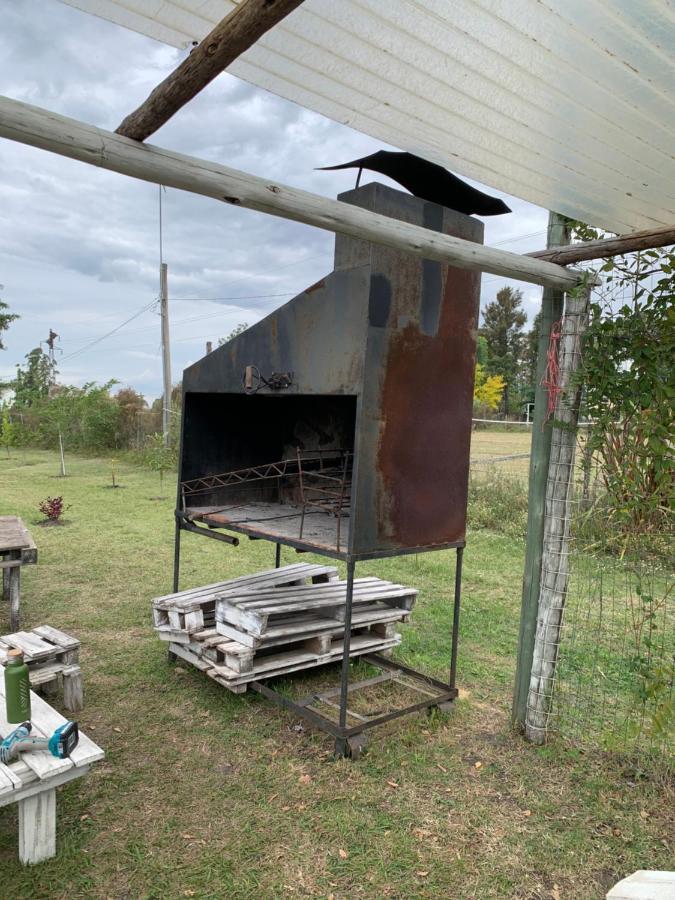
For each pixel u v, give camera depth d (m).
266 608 3.74
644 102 2.03
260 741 3.42
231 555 7.50
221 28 1.48
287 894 2.36
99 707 3.76
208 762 3.21
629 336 3.02
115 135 1.85
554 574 3.45
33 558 4.98
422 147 2.46
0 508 10.41
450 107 2.13
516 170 2.61
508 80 1.96
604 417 3.13
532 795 3.00
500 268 2.96
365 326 3.04
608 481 3.20
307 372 3.39
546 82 1.95
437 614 5.55
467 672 4.38
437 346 3.42
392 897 2.36
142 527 9.05
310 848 2.61
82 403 19.92
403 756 3.31
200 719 3.64
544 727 3.46
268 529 3.84
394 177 3.59
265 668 3.79
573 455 3.39
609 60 1.82
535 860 2.57
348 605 3.21
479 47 1.79
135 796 2.92
